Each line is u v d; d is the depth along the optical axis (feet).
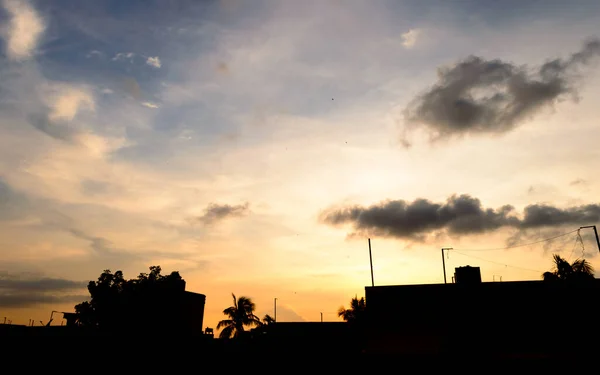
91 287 129.80
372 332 91.09
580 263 127.85
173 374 96.17
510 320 84.53
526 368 77.71
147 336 111.04
